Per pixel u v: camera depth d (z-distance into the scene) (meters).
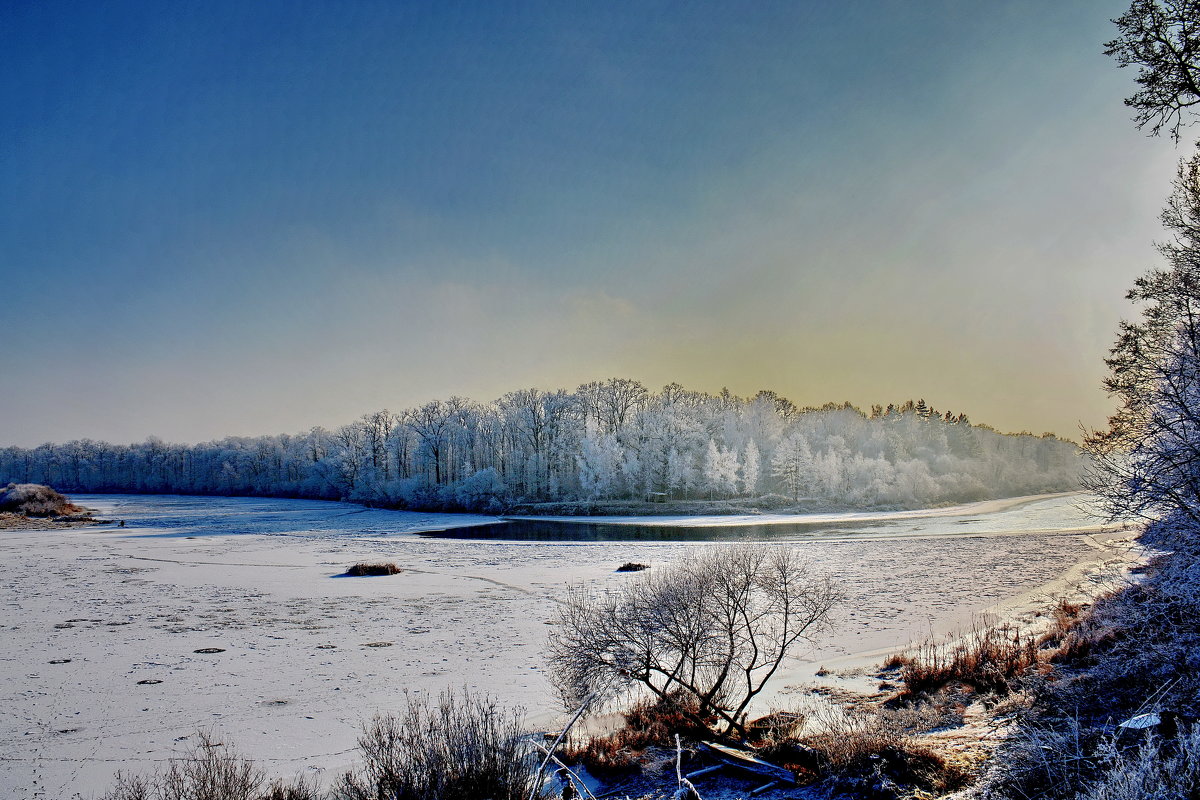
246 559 39.25
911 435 132.25
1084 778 6.70
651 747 10.67
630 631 11.61
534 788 8.09
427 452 108.44
